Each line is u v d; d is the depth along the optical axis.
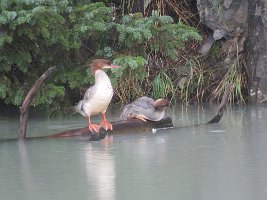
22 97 15.90
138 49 16.91
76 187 10.11
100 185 10.20
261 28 18.59
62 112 16.77
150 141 13.40
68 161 11.72
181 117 16.39
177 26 16.67
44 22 14.63
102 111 14.12
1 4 14.59
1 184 10.34
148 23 16.08
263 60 18.58
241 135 13.80
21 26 14.70
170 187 10.04
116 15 18.69
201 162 11.49
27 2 14.56
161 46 16.67
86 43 16.97
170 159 11.73
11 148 12.95
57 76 16.11
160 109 14.77
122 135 14.12
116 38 16.47
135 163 11.48
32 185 10.25
